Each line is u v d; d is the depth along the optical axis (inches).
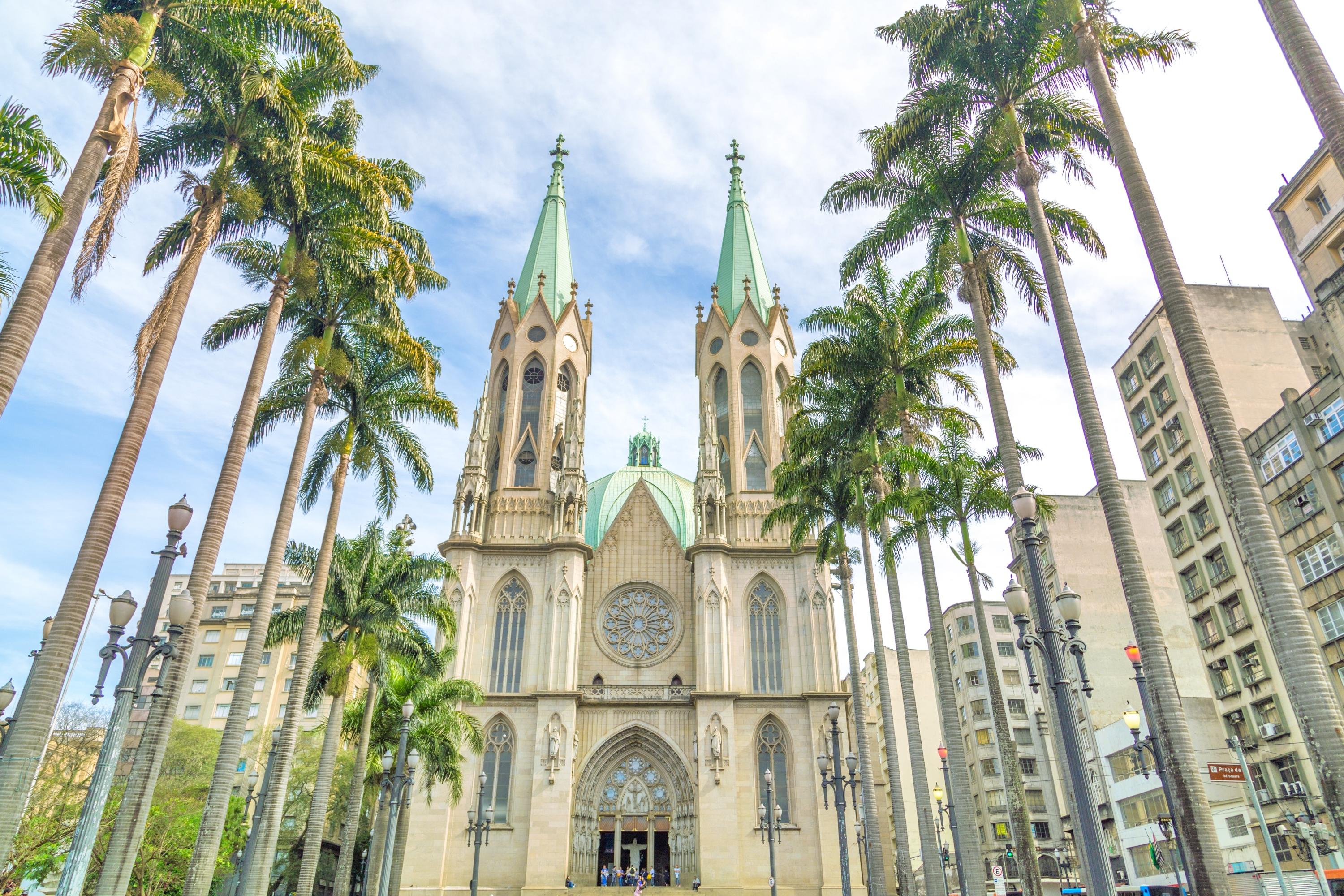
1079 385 1032.2
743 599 2753.4
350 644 1731.1
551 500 2864.2
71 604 895.7
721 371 3198.8
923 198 1417.3
